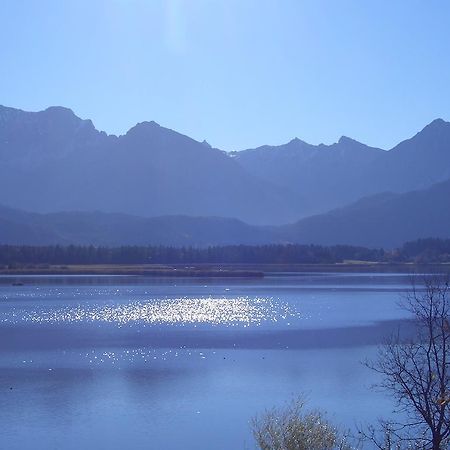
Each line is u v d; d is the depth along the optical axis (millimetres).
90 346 48281
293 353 44250
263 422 27781
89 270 172375
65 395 33344
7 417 29719
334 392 32594
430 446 18828
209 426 28000
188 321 64812
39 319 67188
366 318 65000
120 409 30797
